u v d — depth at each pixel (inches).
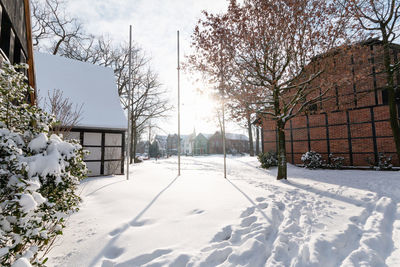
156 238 141.4
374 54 447.8
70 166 119.8
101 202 227.1
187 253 120.1
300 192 280.2
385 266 115.2
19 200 83.0
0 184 86.6
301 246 135.0
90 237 141.8
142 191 272.2
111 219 175.5
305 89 378.6
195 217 179.3
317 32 323.6
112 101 504.4
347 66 350.9
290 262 119.4
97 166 452.1
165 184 324.5
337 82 349.4
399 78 482.3
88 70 542.6
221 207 205.2
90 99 476.1
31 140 109.3
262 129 705.0
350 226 165.0
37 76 457.1
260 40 350.6
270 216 179.6
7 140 92.0
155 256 120.4
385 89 496.7
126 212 192.5
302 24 331.9
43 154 106.0
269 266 113.5
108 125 444.8
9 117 106.9
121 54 960.3
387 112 497.4
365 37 354.3
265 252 126.6
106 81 544.1
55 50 843.4
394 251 131.3
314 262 115.7
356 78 357.4
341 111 549.6
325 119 586.6
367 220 180.7
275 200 232.7
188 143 2817.4
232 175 453.1
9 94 108.9
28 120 113.0
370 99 519.5
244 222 168.2
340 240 141.0
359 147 531.2
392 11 396.5
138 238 141.3
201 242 136.6
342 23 327.3
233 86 384.2
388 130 494.9
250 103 386.6
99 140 460.1
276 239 142.7
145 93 971.3
